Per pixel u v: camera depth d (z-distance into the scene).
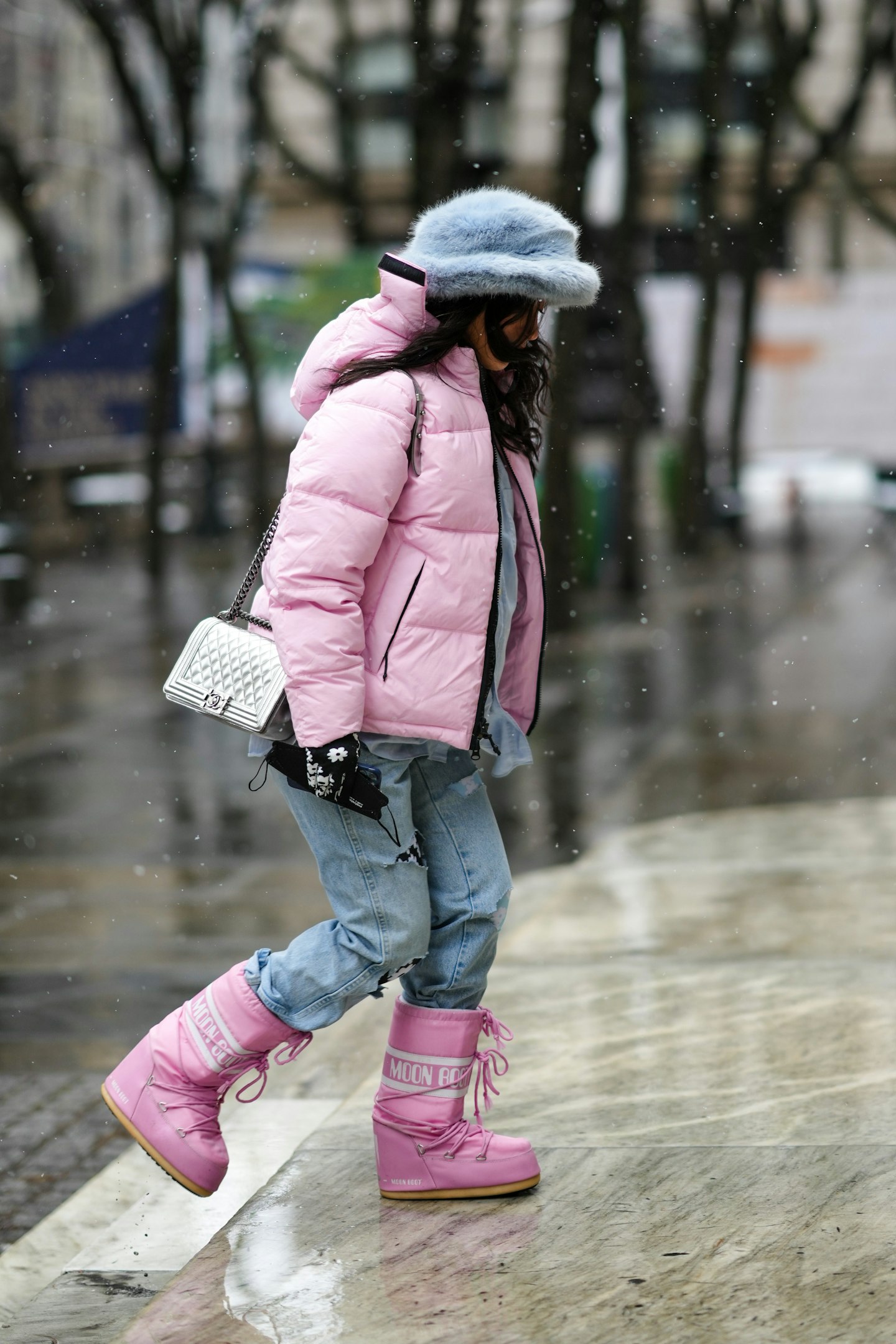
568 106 38.31
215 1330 6.56
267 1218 7.72
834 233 85.25
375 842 7.33
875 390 86.69
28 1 80.06
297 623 6.95
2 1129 11.08
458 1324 6.54
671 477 63.56
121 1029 13.05
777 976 11.77
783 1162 8.18
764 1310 6.55
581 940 13.32
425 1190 7.82
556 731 26.77
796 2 58.66
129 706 30.38
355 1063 11.12
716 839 17.81
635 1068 9.81
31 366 59.19
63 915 16.52
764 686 30.78
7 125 67.56
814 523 71.44
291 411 70.25
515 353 7.43
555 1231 7.43
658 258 85.12
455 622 7.20
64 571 56.44
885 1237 7.22
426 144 41.78
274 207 84.69
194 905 16.86
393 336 7.21
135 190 88.06
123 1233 8.61
